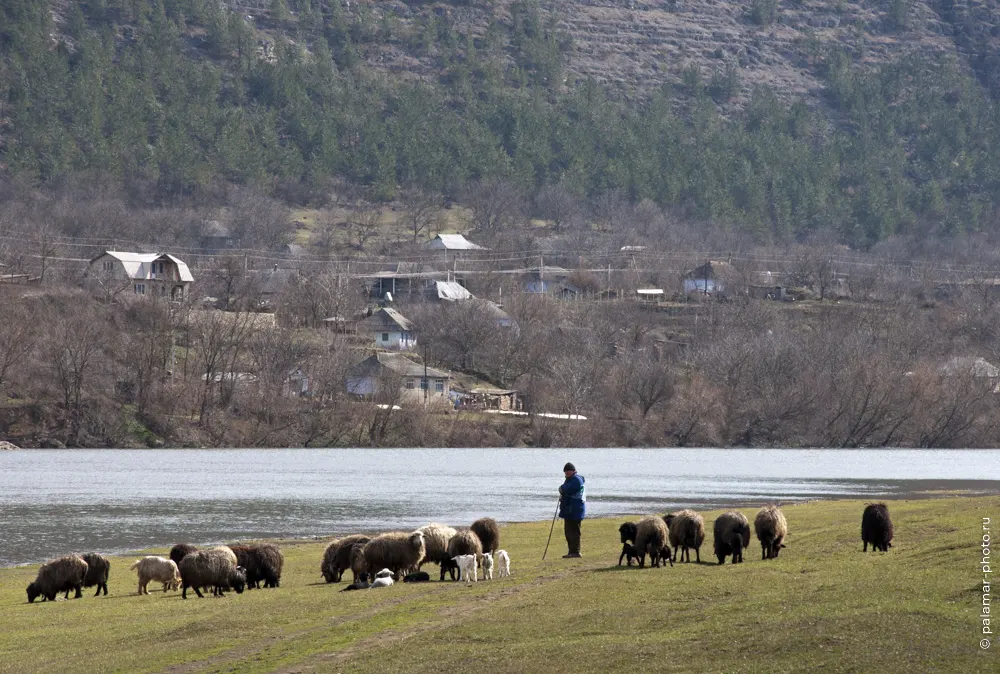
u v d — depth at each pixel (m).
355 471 133.25
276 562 43.16
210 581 40.56
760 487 110.56
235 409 182.00
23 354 176.88
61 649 33.25
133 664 30.92
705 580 35.50
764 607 30.73
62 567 42.72
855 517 56.78
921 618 28.23
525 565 43.97
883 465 149.88
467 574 40.59
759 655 27.09
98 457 152.88
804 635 27.88
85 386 174.38
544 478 123.19
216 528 74.19
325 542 64.81
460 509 86.94
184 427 175.12
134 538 68.75
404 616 33.75
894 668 25.47
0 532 71.75
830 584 32.84
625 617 31.19
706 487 110.31
